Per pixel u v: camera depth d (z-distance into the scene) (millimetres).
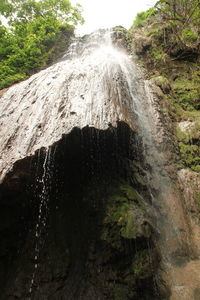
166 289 2994
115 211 3354
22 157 3076
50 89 4461
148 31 10141
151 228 3291
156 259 3141
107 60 6129
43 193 3547
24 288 3223
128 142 4129
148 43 9250
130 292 2842
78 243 3559
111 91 4262
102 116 3514
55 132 3291
